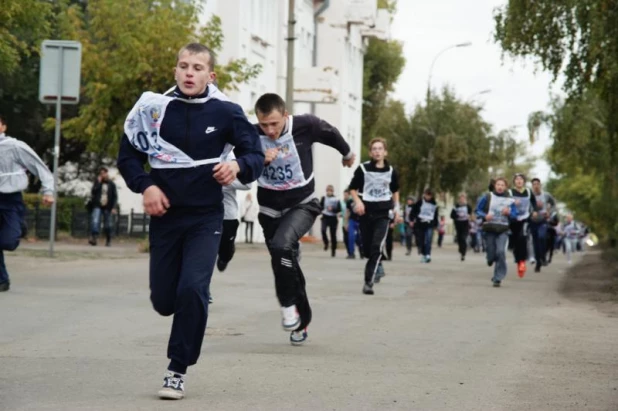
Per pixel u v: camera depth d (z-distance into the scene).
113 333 12.01
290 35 35.31
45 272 20.83
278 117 11.35
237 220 14.56
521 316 15.37
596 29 23.30
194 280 8.09
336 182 65.06
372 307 16.17
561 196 99.56
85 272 21.16
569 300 18.78
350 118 69.31
